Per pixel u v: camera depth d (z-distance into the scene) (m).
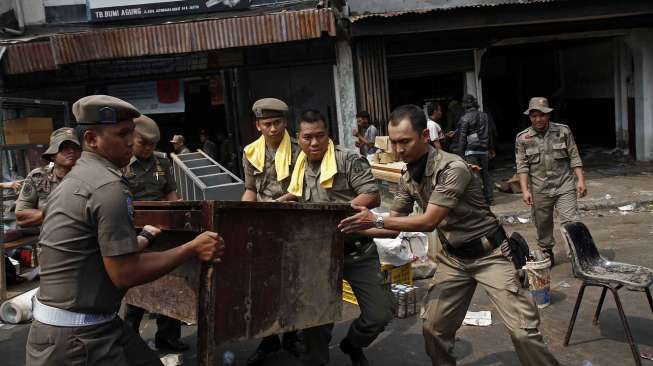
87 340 2.49
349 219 3.18
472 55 11.12
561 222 6.04
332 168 3.82
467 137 9.41
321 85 10.97
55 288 2.47
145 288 3.44
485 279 3.31
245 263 2.86
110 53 9.80
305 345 3.95
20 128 6.80
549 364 3.17
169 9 10.41
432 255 6.08
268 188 4.25
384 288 3.81
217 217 2.65
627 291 5.41
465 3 10.64
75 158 5.15
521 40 11.62
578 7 10.02
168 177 4.80
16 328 5.41
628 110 13.27
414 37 10.72
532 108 5.95
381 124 10.51
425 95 13.26
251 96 11.03
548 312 4.98
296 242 3.09
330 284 3.29
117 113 2.57
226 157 11.48
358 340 3.78
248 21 9.67
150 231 2.87
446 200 3.15
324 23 9.60
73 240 2.45
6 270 6.76
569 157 6.03
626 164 12.35
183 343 4.59
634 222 8.05
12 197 7.57
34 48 9.78
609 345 4.28
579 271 4.15
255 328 2.93
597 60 15.15
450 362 3.55
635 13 10.10
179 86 10.99
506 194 10.44
